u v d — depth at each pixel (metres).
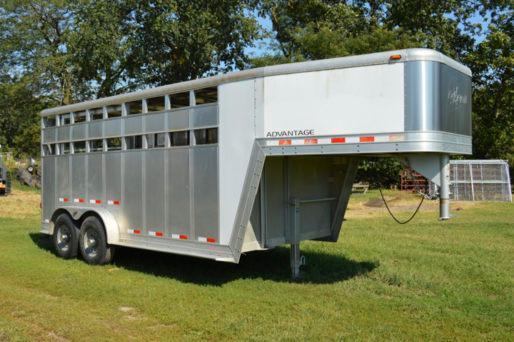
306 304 6.34
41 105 38.44
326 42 21.52
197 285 7.36
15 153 41.22
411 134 5.85
